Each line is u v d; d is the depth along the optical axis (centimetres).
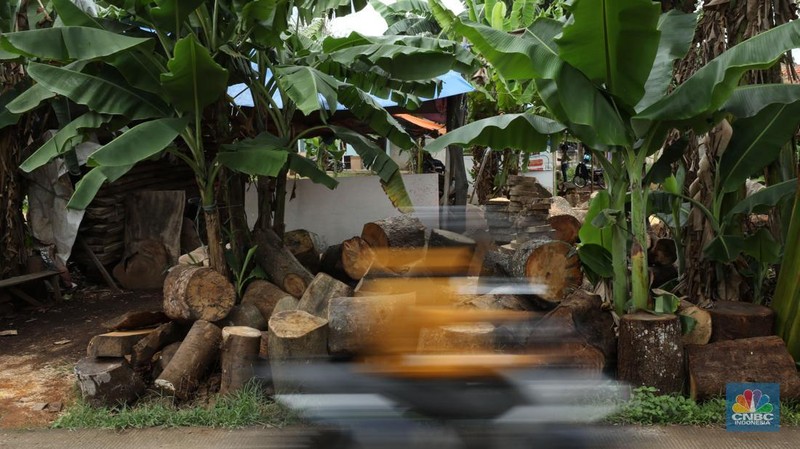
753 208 641
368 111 827
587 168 2036
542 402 359
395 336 391
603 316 573
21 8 802
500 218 707
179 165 1178
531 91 944
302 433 413
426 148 614
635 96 534
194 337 587
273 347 512
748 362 543
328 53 782
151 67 644
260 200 785
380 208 1104
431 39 798
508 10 1339
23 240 927
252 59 809
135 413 527
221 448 473
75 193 604
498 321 404
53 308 912
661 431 493
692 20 596
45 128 980
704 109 518
